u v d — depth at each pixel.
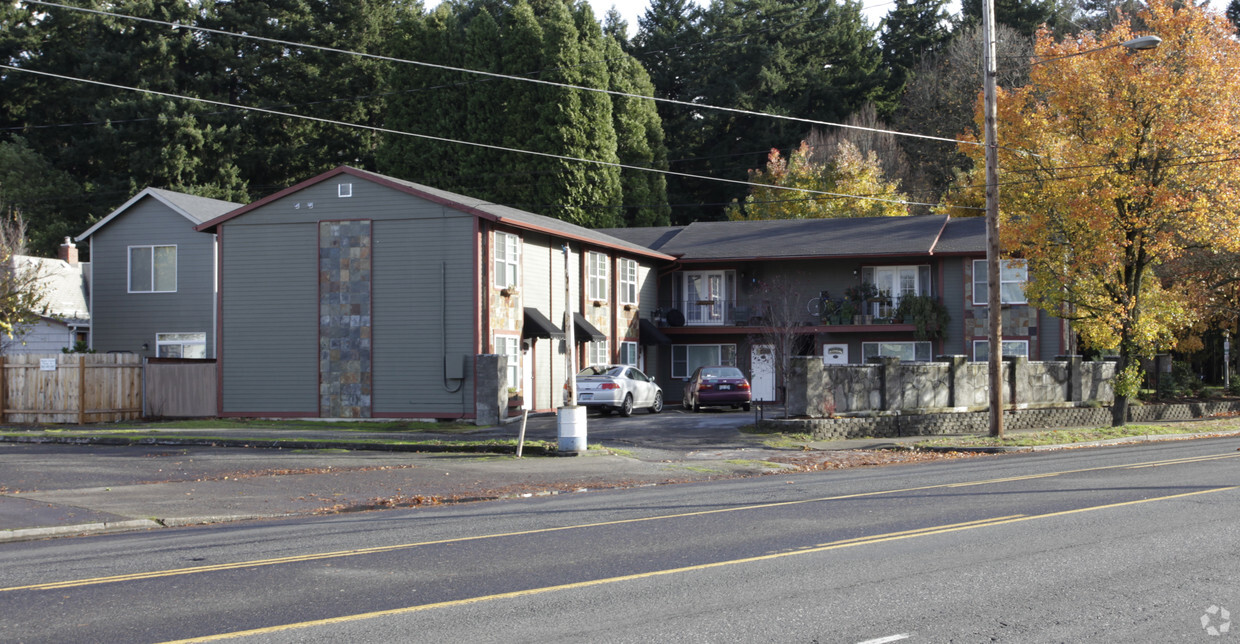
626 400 29.86
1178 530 10.55
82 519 13.12
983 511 12.18
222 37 56.00
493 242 28.36
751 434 23.86
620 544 10.36
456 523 12.39
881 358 25.48
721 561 9.28
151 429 25.52
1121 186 24.73
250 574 9.09
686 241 41.56
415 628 7.01
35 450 21.92
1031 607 7.40
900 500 13.42
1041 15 64.19
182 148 51.00
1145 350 27.25
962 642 6.53
